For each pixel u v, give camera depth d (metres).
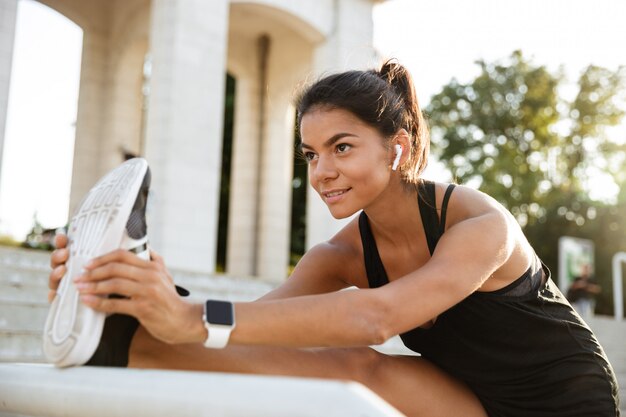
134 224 1.29
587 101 30.69
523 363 1.75
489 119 29.89
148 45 12.67
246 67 14.48
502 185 29.50
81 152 12.38
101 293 1.21
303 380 0.85
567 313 1.81
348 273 1.99
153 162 10.21
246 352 1.50
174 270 6.96
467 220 1.53
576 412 1.75
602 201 31.17
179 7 10.50
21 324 4.79
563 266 18.50
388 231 1.79
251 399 0.85
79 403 1.11
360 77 1.59
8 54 9.98
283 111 14.48
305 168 21.98
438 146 30.27
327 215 12.41
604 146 30.98
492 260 1.46
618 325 12.50
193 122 10.45
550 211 30.23
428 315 1.35
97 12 12.75
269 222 14.20
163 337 1.23
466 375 1.83
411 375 1.76
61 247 1.38
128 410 1.00
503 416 1.85
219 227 20.81
